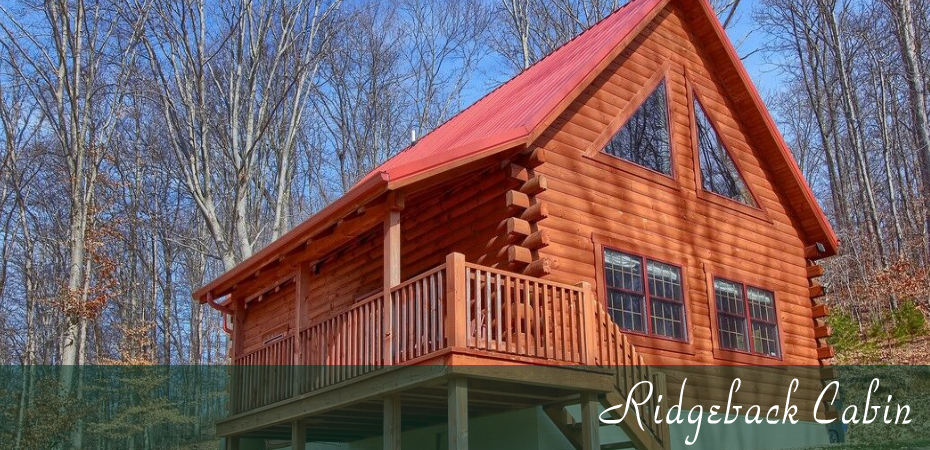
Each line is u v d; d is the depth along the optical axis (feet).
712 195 49.06
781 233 53.16
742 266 49.29
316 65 104.42
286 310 59.62
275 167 135.13
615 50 43.80
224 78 104.73
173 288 145.89
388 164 58.34
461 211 42.19
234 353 48.08
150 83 90.68
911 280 84.33
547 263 36.76
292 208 137.08
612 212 42.88
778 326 50.14
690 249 46.39
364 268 49.90
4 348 122.42
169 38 87.81
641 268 43.21
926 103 112.06
